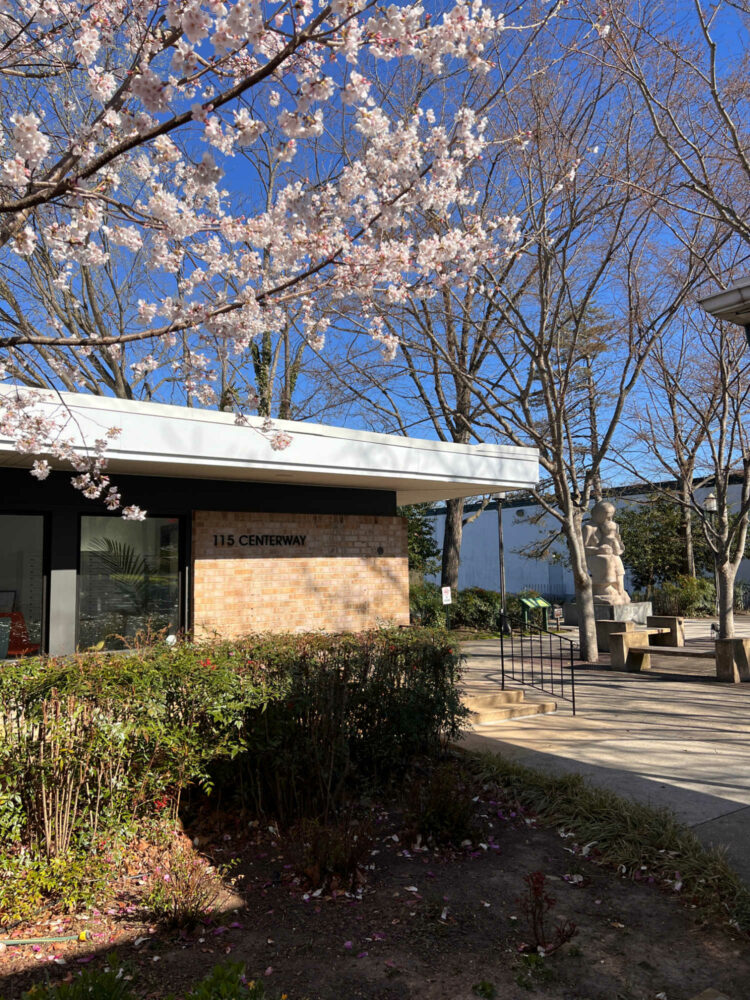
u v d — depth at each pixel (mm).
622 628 15234
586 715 8883
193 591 10477
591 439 19234
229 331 3941
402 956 3561
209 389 4867
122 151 2947
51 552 9375
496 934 3771
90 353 16969
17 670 4469
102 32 3436
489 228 4711
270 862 4664
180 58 2861
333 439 10188
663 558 28016
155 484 10273
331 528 11969
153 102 2811
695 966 3451
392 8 2893
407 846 4891
